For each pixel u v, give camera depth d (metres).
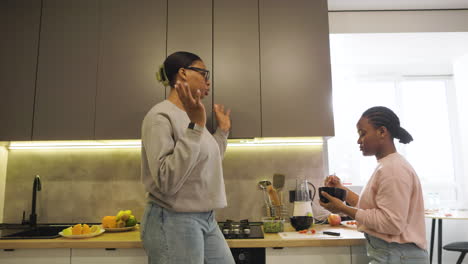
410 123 3.93
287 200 2.44
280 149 2.50
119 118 2.21
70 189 2.46
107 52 2.27
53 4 2.32
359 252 1.74
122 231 2.06
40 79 2.25
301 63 2.27
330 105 2.22
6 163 2.48
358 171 3.81
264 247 1.75
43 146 2.47
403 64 3.69
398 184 1.32
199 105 1.17
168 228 1.26
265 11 2.32
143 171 1.34
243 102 2.23
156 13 2.31
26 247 1.75
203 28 2.30
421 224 1.37
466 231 3.54
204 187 1.31
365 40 2.93
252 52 2.28
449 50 3.25
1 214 2.42
